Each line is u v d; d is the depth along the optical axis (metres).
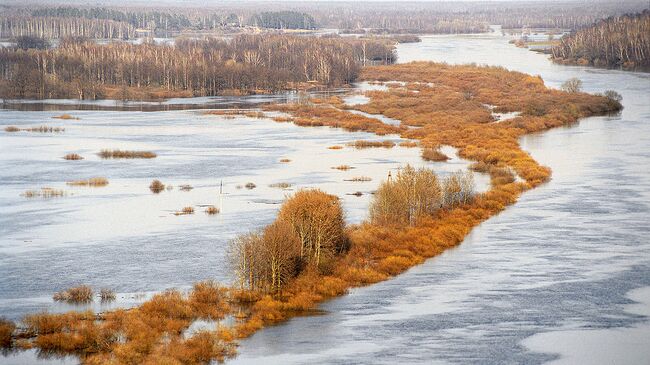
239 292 69.06
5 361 56.41
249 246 71.25
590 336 63.44
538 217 97.75
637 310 68.69
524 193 109.94
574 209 101.12
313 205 78.69
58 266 77.50
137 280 73.62
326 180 115.06
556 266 79.88
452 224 92.38
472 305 69.56
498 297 71.50
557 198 106.81
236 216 95.31
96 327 60.47
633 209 100.75
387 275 77.06
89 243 84.88
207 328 62.53
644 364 58.53
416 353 59.53
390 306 69.12
